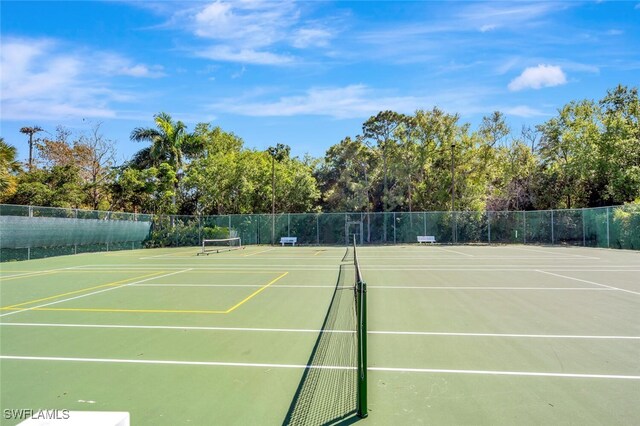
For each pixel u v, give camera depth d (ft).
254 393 16.10
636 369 18.45
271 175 145.07
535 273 54.24
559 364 19.13
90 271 62.23
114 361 20.13
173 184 133.08
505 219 123.13
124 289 43.37
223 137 159.43
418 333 24.61
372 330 25.39
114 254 97.30
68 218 93.61
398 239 127.44
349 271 58.34
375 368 18.70
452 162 128.88
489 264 66.69
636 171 106.52
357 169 175.83
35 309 33.30
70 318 29.78
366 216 128.47
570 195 130.41
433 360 19.72
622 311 30.63
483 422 13.56
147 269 64.03
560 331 24.94
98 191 135.95
